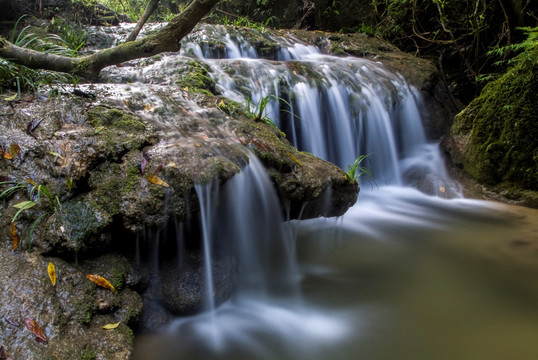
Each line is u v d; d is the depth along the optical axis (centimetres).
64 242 226
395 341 254
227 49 608
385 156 577
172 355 233
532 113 483
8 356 177
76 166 252
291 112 485
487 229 431
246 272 310
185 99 370
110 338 206
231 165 275
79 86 344
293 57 669
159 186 251
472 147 537
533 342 255
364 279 327
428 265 353
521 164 493
